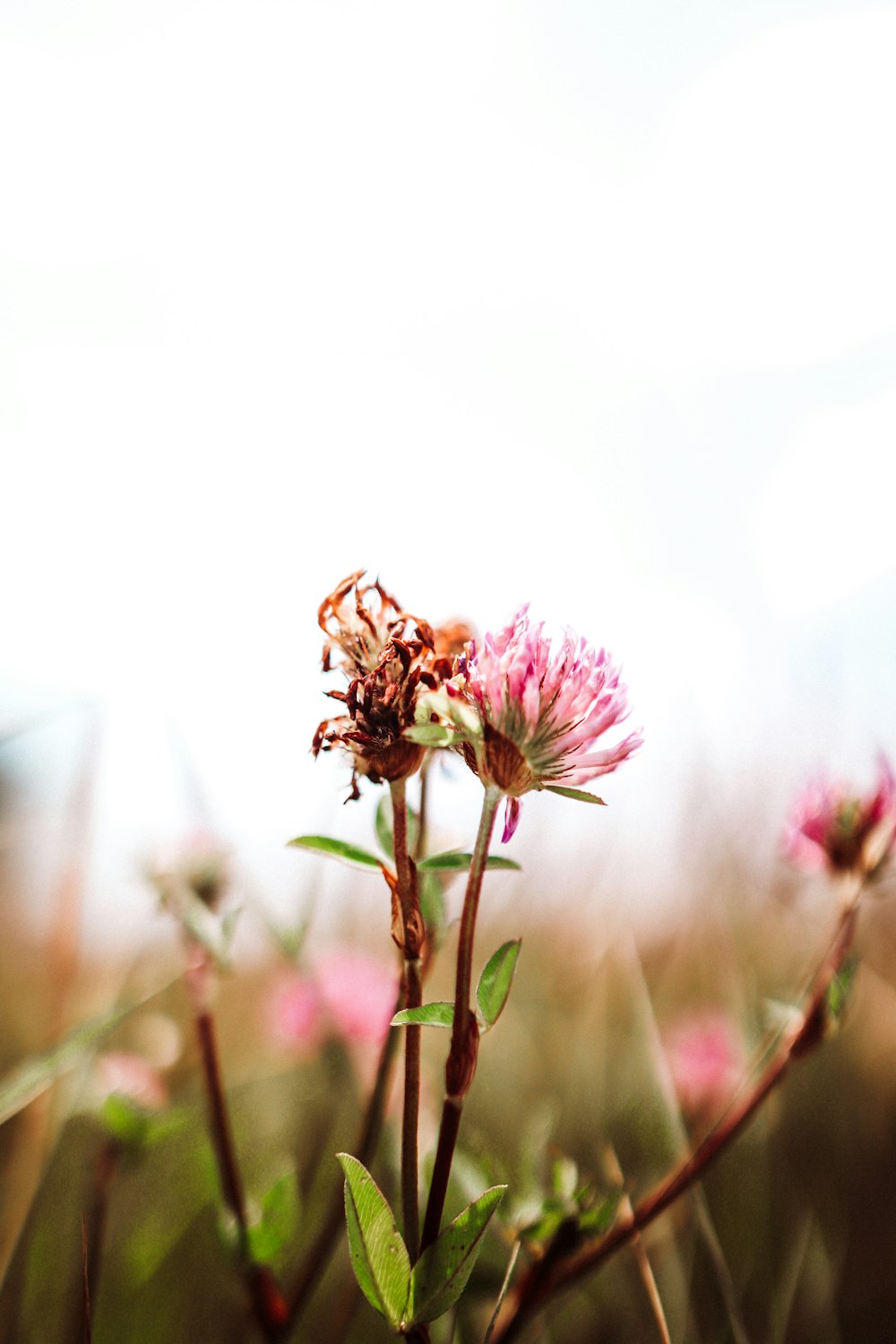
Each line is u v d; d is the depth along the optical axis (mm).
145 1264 304
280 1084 404
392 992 363
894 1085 422
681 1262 329
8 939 442
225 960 268
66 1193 338
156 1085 325
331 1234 256
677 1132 305
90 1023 304
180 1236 323
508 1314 250
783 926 505
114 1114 283
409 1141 202
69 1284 308
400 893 209
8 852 381
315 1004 359
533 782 205
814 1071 418
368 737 209
